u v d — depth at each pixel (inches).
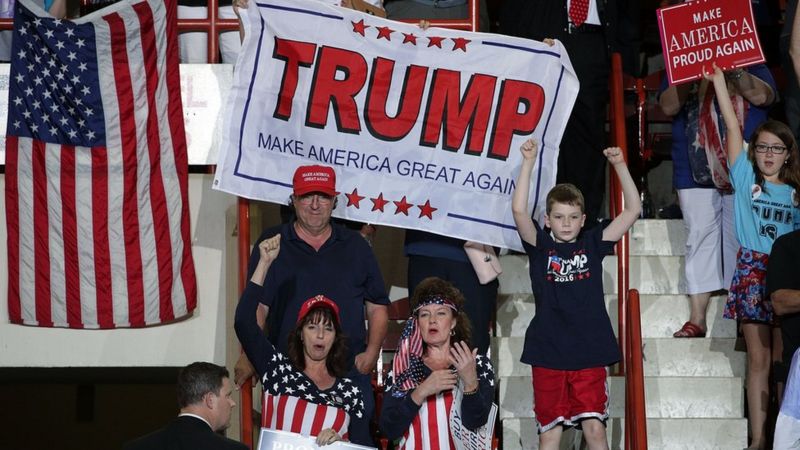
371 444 707.4
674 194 1127.0
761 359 783.1
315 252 741.9
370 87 794.8
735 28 821.9
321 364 700.0
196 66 842.8
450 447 682.2
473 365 668.7
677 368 847.7
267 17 786.2
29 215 806.5
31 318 810.8
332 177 732.7
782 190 790.5
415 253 800.9
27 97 803.4
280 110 781.9
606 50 924.0
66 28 804.0
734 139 808.3
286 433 671.8
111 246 809.5
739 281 794.8
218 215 832.9
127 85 811.4
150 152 815.1
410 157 793.6
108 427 1193.4
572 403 732.7
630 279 910.4
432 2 919.7
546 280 740.7
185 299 819.4
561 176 920.3
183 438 620.4
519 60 804.6
